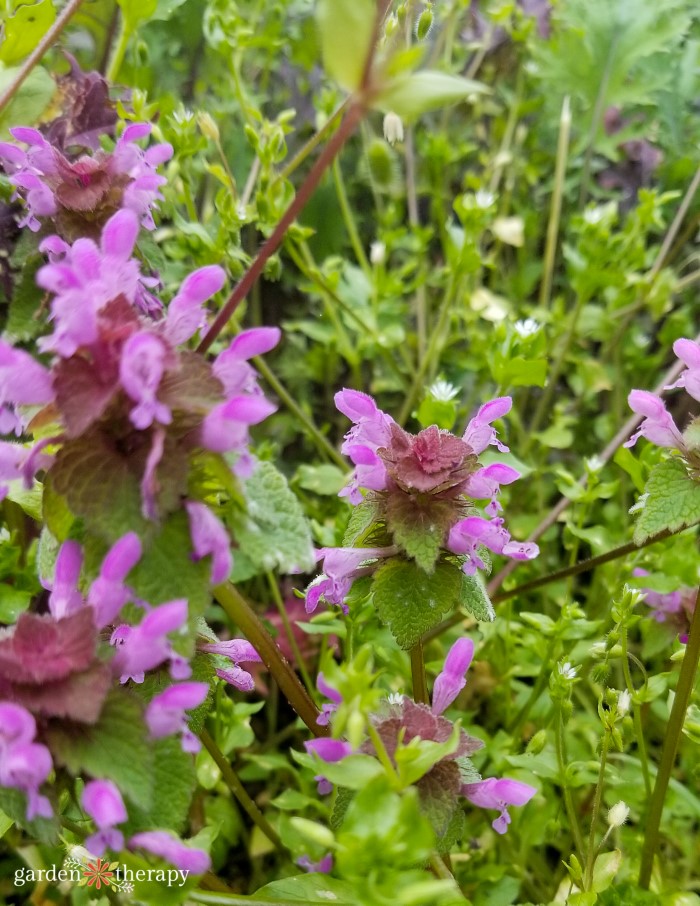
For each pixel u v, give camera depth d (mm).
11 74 147
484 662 176
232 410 83
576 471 228
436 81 79
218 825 112
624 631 123
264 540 88
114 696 86
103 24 200
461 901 98
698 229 263
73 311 81
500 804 107
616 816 119
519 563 178
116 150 121
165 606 82
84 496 85
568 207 273
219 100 251
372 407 115
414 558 115
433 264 269
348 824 79
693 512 115
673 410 241
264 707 193
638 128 253
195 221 172
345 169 264
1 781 78
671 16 235
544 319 215
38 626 85
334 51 78
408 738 102
